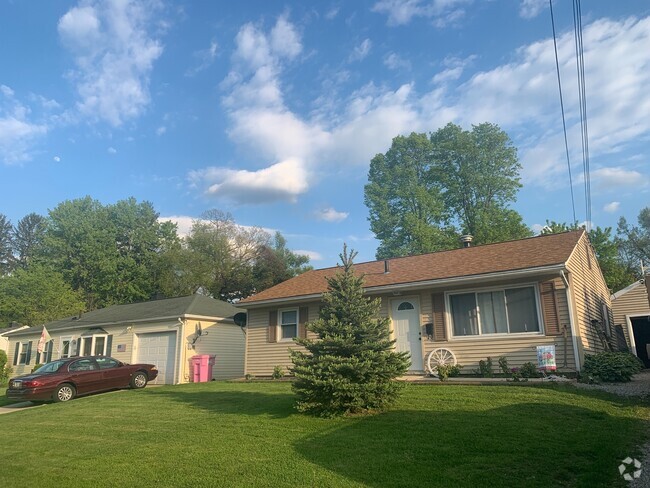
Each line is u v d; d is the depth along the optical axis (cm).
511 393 1020
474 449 654
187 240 4781
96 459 714
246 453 696
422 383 1255
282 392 1282
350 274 992
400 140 4250
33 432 988
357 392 884
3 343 3156
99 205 5362
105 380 1736
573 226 3206
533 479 542
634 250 4400
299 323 1781
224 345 2319
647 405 910
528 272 1322
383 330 952
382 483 549
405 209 4125
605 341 1675
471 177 3972
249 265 4878
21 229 6831
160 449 746
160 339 2217
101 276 4834
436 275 1498
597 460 595
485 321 1422
